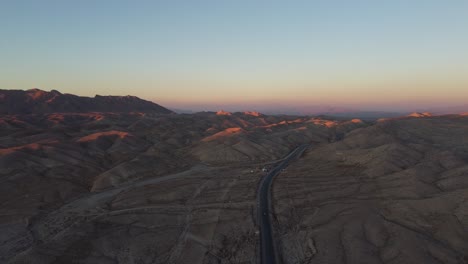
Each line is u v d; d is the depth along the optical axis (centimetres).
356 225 7306
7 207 9306
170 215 9106
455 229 6662
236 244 7375
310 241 7025
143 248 7338
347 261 6106
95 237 7756
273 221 8512
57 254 6900
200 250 7206
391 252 6200
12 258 6862
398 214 7669
